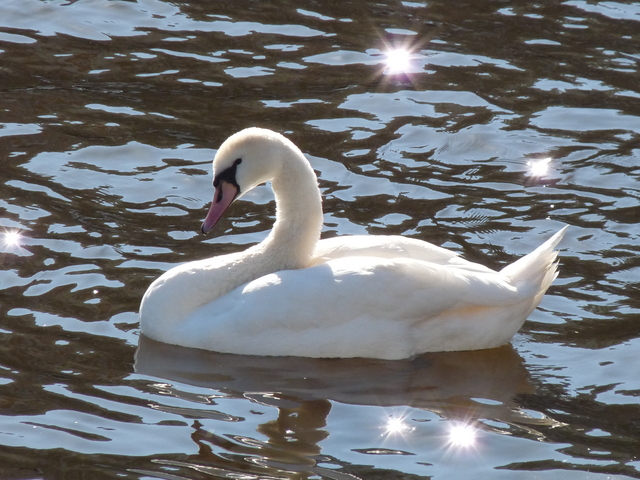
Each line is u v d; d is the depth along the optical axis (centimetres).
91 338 1166
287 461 946
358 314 1146
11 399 1028
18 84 1881
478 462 959
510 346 1195
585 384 1109
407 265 1154
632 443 995
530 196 1566
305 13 2234
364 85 1933
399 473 935
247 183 1216
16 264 1315
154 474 917
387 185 1588
